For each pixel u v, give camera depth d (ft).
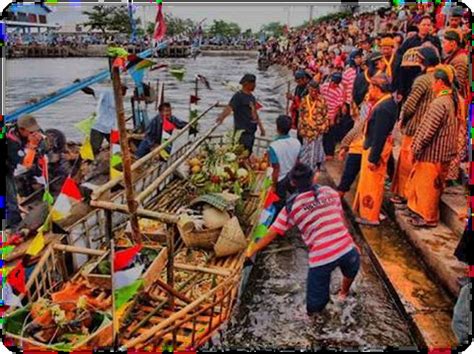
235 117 21.81
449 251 14.53
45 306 11.48
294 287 14.96
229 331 12.71
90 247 14.96
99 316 11.22
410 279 14.28
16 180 16.49
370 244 16.38
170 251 12.17
